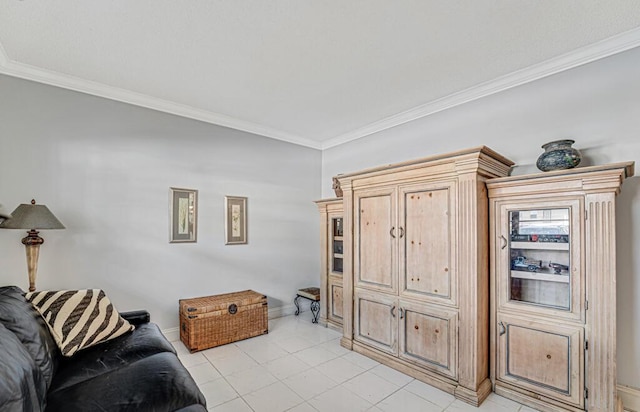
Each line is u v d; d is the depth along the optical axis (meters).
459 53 2.42
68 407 1.43
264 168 4.21
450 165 2.46
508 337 2.34
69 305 2.16
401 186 2.80
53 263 2.74
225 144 3.85
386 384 2.52
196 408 1.50
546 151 2.34
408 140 3.66
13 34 2.16
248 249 4.01
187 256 3.51
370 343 3.03
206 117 3.67
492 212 2.46
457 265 2.41
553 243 2.19
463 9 1.92
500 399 2.30
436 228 2.55
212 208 3.71
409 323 2.70
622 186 2.23
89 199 2.93
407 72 2.71
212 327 3.23
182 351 3.12
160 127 3.36
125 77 2.82
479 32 2.16
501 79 2.81
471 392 2.26
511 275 2.37
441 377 2.46
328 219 3.96
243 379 2.59
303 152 4.66
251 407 2.20
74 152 2.86
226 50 2.38
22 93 2.64
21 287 2.59
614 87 2.28
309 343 3.37
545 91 2.60
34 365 1.45
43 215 2.43
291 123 4.01
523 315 2.27
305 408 2.19
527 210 2.29
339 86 2.98
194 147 3.59
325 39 2.24
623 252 2.22
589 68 2.39
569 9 1.92
